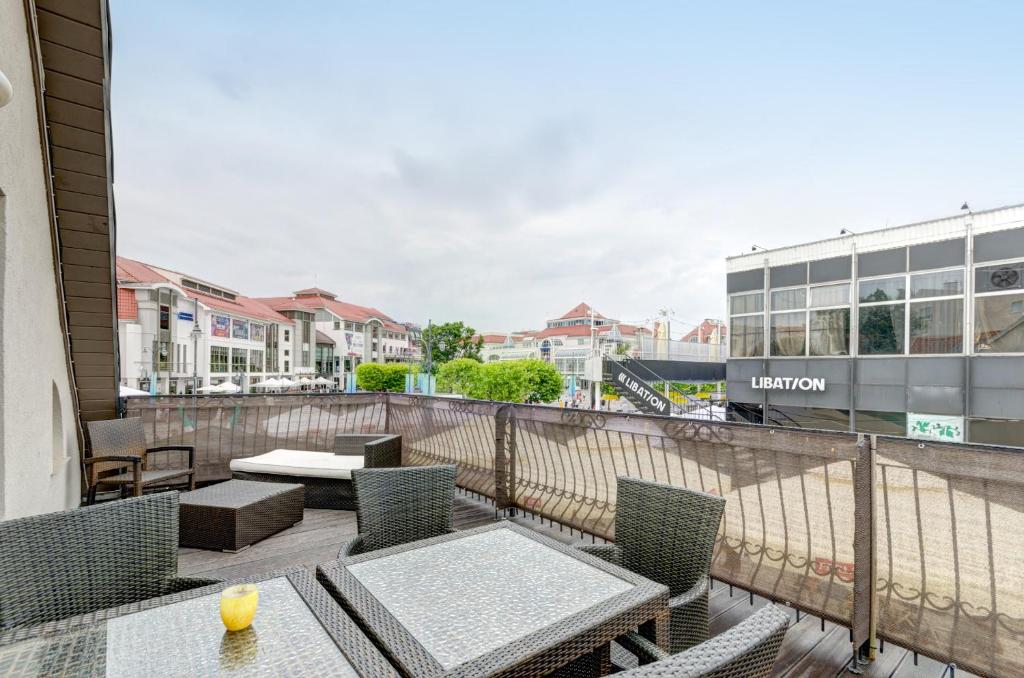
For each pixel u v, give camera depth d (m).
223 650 0.93
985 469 1.70
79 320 3.89
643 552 1.84
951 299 11.77
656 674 0.62
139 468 3.64
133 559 1.47
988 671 1.73
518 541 1.55
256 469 4.25
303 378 52.47
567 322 79.38
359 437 4.78
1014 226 10.95
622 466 3.03
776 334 14.97
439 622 1.04
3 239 2.11
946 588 1.85
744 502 2.44
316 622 1.04
